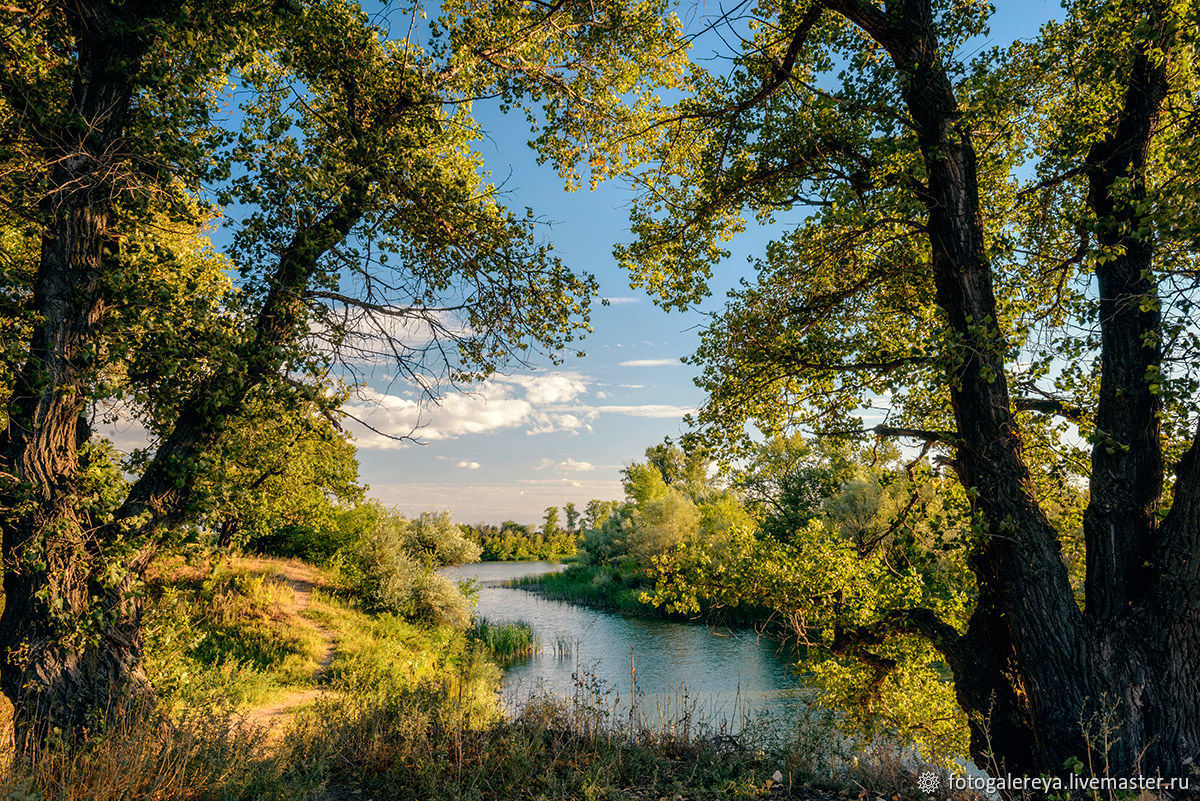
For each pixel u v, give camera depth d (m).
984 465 6.36
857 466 10.01
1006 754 6.18
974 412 6.48
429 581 26.80
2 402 6.07
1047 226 7.96
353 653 16.97
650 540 40.38
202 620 15.98
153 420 7.20
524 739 6.14
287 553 34.62
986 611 6.71
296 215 7.27
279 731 8.05
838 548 8.95
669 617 33.78
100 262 6.57
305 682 13.57
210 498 6.95
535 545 126.25
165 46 6.84
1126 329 6.24
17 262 7.60
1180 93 6.56
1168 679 5.45
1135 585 5.93
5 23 6.45
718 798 5.34
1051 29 7.56
